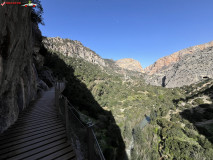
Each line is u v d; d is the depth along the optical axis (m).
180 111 33.72
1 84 2.75
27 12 3.94
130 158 21.05
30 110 5.34
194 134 20.59
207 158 15.18
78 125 3.00
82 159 2.36
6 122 3.52
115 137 21.88
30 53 6.86
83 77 53.03
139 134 25.45
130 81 86.44
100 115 26.91
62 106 5.12
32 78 7.51
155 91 64.19
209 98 38.09
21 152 2.69
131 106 43.22
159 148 20.91
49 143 3.11
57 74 26.59
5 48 2.43
